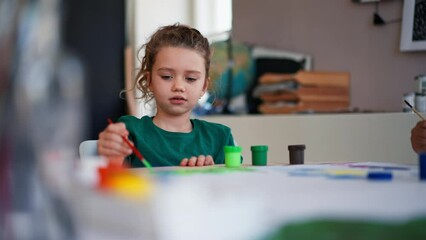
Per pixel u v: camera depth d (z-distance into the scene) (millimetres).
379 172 606
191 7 2877
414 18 2219
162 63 1231
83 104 417
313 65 2504
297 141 2068
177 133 1222
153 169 750
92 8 1799
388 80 2334
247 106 2588
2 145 368
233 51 2623
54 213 356
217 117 2229
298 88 2496
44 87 393
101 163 584
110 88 1908
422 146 1153
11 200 357
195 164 922
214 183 521
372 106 2375
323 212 376
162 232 351
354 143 1978
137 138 1183
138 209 360
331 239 370
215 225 361
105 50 1872
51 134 388
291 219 370
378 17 2318
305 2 2514
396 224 377
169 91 1222
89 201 372
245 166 845
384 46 2336
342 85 2426
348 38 2422
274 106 2541
